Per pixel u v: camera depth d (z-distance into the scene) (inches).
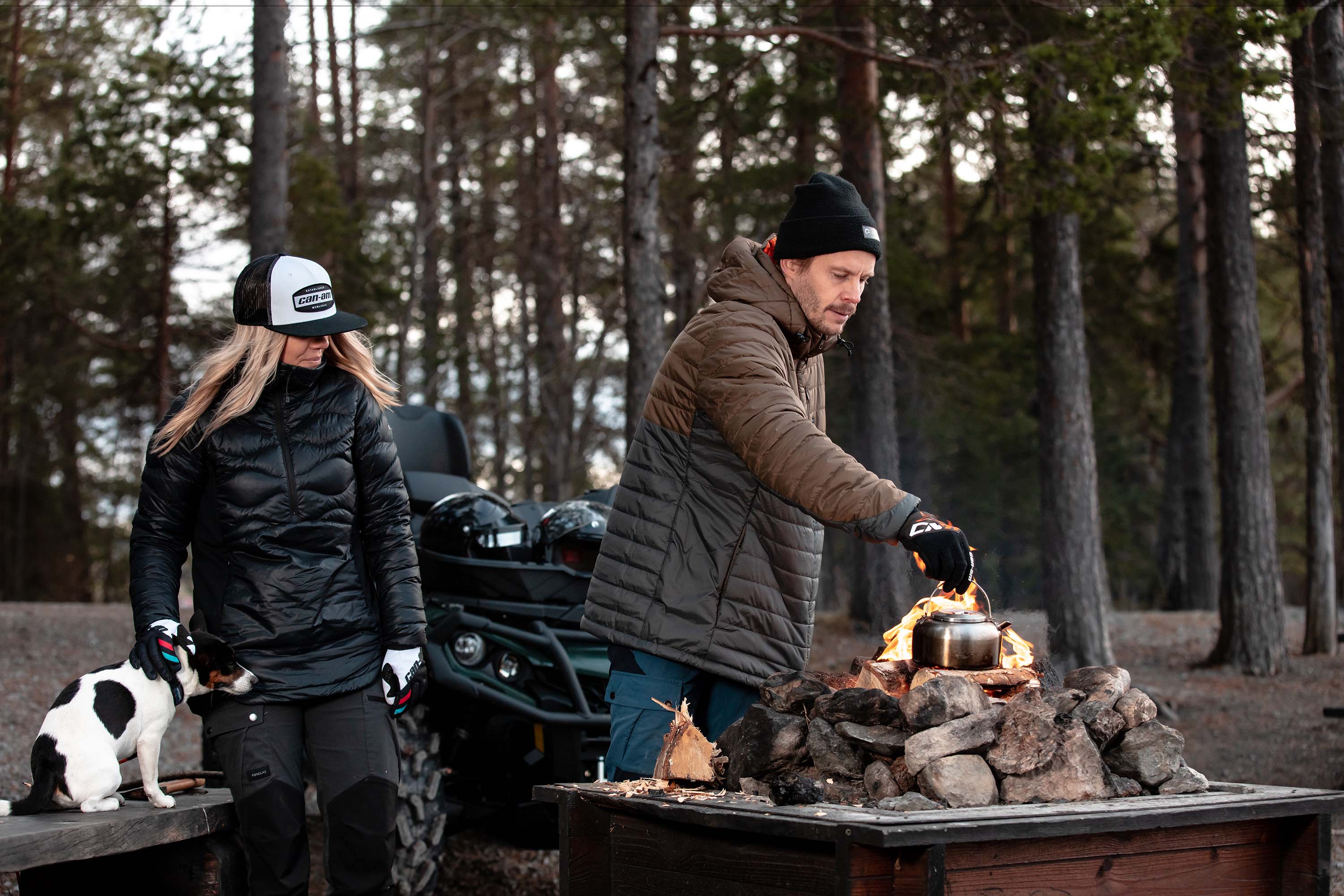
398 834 167.5
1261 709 378.9
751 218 753.0
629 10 346.6
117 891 112.1
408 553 118.7
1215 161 499.2
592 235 984.9
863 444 533.0
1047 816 74.7
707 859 84.7
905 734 84.7
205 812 106.4
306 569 111.6
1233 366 486.0
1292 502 1091.9
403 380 848.9
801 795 81.7
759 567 109.1
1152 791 86.1
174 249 751.7
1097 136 348.5
